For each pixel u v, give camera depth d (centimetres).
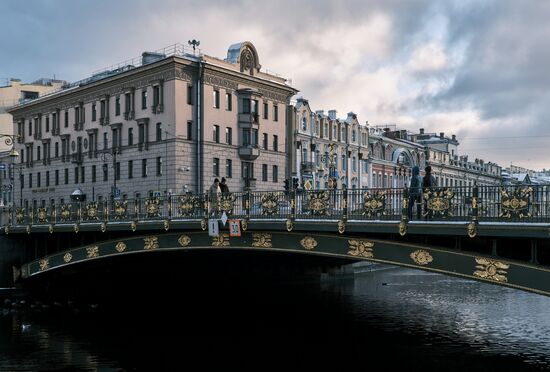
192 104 5331
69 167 6366
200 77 5328
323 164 6462
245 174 5762
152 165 5356
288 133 6203
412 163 8131
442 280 4959
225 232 2214
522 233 1409
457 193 1573
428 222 1598
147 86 5444
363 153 7088
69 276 3638
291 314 3209
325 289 4259
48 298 3600
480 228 1480
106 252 2816
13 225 3481
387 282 4778
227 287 3947
